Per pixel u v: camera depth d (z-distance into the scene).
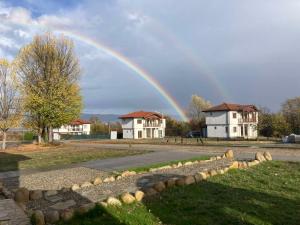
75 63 49.88
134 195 10.17
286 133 67.88
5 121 44.81
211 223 8.20
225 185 11.78
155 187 10.90
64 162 24.77
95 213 9.07
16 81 45.62
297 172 14.66
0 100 44.66
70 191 12.22
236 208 9.17
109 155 28.80
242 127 83.81
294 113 71.50
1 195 13.03
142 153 29.70
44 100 46.41
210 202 9.74
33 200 11.45
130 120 98.50
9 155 33.75
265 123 71.69
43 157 29.89
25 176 18.38
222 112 82.00
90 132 110.62
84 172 18.95
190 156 25.06
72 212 9.01
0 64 44.53
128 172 15.80
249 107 83.56
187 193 10.68
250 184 12.08
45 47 48.22
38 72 47.84
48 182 15.95
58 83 47.84
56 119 47.56
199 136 87.69
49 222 8.82
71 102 48.56
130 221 8.50
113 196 10.65
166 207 9.44
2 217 9.59
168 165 18.06
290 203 9.67
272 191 11.12
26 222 9.08
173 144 47.19
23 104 45.97
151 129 101.12
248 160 18.58
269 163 17.09
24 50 47.28
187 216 8.72
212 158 19.56
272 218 8.40
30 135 79.88
